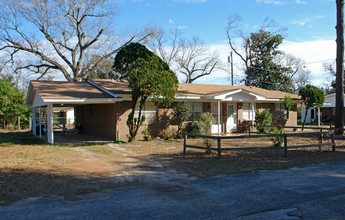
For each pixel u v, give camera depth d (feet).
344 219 14.49
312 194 18.76
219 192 19.72
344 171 25.53
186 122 60.44
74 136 64.34
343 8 57.52
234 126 68.13
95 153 38.34
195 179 23.67
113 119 53.52
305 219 14.58
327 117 115.96
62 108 113.19
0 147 44.62
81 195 19.25
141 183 22.57
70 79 118.62
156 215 15.40
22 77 151.23
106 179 23.88
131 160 32.99
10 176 24.16
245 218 14.83
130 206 16.94
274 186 20.92
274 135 32.83
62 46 117.80
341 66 57.98
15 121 91.76
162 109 57.31
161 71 45.62
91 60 128.47
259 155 34.91
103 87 56.49
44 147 44.52
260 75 128.98
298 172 25.43
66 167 28.60
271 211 15.79
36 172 25.96
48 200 18.10
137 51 56.29
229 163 29.96
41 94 47.24
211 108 64.64
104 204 17.34
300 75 166.50
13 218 15.03
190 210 16.16
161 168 28.32
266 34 129.39
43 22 107.55
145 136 53.21
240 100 60.03
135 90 46.24
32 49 111.04
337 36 58.23
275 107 76.07
